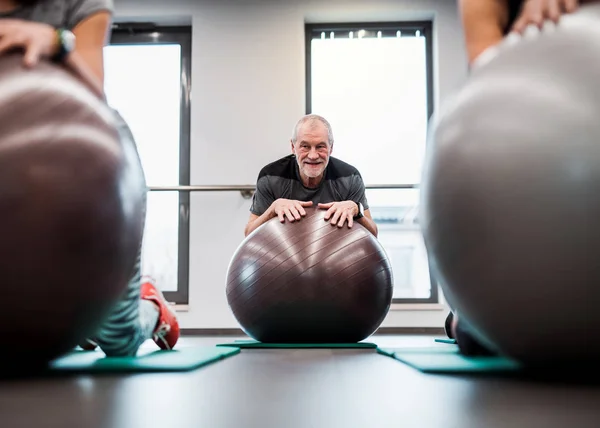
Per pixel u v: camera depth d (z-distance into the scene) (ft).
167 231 17.70
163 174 17.90
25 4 4.93
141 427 2.47
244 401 3.20
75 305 3.93
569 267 3.30
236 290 7.98
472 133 3.68
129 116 18.15
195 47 17.84
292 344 7.79
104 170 3.99
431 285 17.42
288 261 7.53
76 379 4.21
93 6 4.95
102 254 3.99
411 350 6.51
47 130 3.82
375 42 18.49
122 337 5.43
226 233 17.19
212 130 17.57
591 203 3.24
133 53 18.43
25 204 3.66
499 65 3.83
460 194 3.67
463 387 3.67
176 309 16.98
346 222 7.92
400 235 17.57
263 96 17.66
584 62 3.45
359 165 17.92
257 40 17.83
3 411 2.89
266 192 9.90
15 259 3.66
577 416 2.72
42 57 4.21
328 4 17.93
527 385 3.73
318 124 9.37
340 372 4.65
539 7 3.97
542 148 3.37
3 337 3.82
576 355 3.55
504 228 3.46
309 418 2.69
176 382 4.05
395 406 3.00
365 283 7.61
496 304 3.61
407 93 18.30
